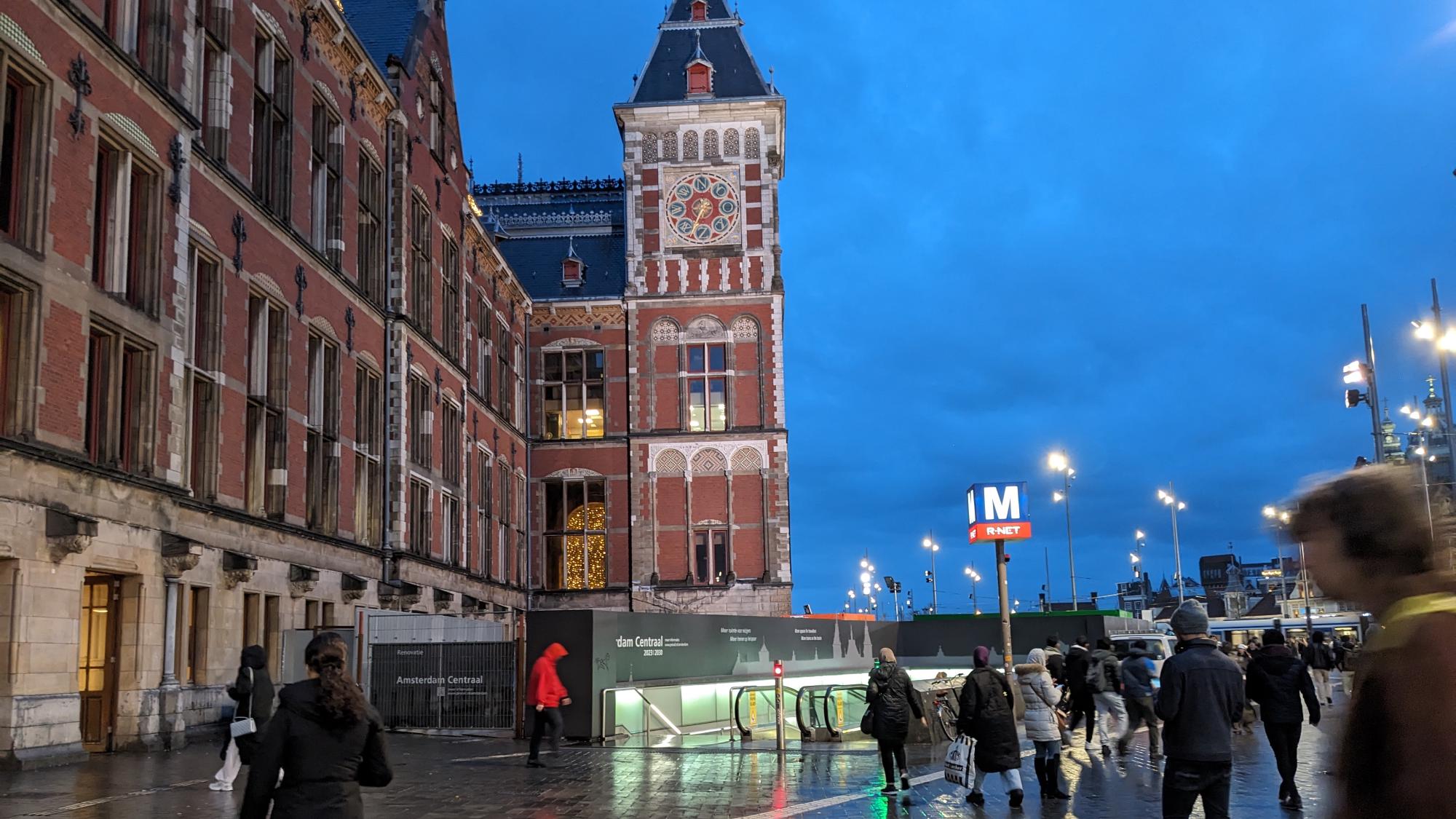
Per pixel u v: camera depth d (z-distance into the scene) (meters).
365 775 5.88
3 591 15.53
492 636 32.03
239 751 13.50
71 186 17.14
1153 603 146.88
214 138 22.95
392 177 32.78
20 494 15.63
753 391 49.94
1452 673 2.67
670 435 49.69
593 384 51.78
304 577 25.28
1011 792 13.13
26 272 15.98
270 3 25.34
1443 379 33.75
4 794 13.38
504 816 12.61
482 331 44.75
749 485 49.31
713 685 26.98
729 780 15.91
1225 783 8.18
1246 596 126.25
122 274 18.56
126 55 18.41
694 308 50.56
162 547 19.31
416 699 24.17
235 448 23.12
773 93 51.62
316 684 5.79
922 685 34.09
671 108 51.12
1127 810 12.95
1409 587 3.05
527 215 56.16
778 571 48.41
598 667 22.53
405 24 36.47
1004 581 19.66
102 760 17.14
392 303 32.25
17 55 15.92
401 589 31.17
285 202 26.02
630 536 49.31
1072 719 19.78
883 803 13.66
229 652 22.17
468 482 41.00
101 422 18.28
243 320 23.61
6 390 15.95
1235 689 8.28
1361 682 2.86
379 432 31.52
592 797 14.16
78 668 16.86
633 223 51.09
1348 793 2.81
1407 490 3.13
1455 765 2.61
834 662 35.78
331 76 28.80
